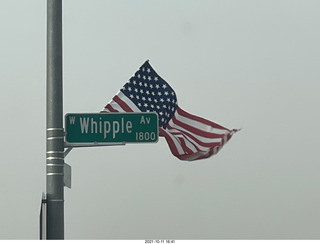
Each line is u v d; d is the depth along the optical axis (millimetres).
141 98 13258
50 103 10148
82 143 10477
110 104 13133
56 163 10070
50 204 9969
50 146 10109
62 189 10070
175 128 13266
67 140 10438
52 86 10156
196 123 13297
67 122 10477
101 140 10547
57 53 10188
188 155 13242
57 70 10172
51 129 10125
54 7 10242
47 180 10070
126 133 10617
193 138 13219
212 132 13172
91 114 10562
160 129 13188
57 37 10211
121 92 13211
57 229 9922
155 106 13250
